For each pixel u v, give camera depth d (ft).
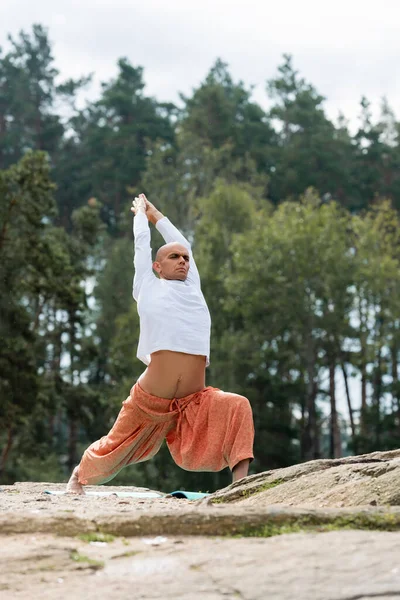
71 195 400.88
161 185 295.48
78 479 33.78
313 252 217.15
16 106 427.33
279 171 372.17
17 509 26.22
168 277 32.65
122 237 375.66
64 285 171.42
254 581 15.80
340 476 25.55
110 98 415.23
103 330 293.23
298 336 228.63
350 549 16.97
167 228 34.99
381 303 229.45
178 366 31.40
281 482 27.89
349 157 380.17
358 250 232.94
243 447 30.40
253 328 219.61
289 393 223.51
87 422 201.77
